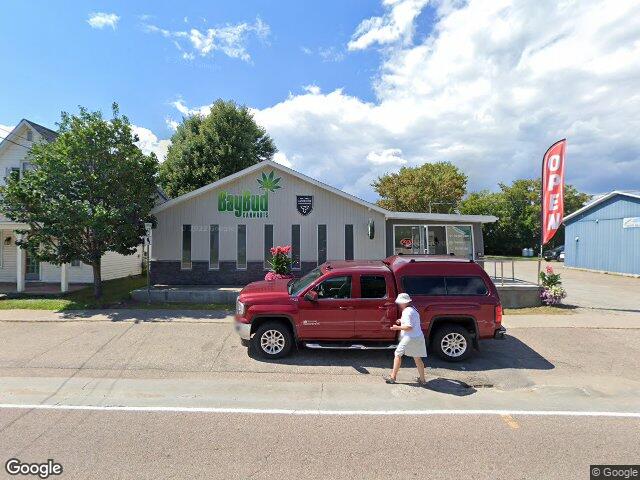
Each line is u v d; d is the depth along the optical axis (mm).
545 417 5297
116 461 4074
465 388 6387
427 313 7691
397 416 5281
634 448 4469
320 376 6879
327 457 4199
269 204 15633
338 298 7746
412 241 16344
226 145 30562
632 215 22031
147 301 12992
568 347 8648
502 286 12758
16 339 8891
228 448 4371
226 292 12961
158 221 15469
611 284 18922
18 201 12125
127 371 7008
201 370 7109
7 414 5234
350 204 15797
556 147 13102
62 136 12438
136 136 13562
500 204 45156
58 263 12898
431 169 41781
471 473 3920
